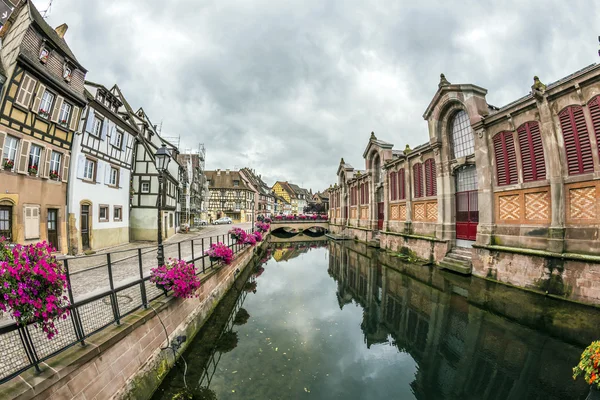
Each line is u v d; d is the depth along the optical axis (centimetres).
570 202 849
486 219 1145
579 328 684
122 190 1708
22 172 1010
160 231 664
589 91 798
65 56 1185
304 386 545
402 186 1967
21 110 1003
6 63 966
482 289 1040
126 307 505
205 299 823
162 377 528
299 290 1277
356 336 787
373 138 2527
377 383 562
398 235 1920
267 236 3431
